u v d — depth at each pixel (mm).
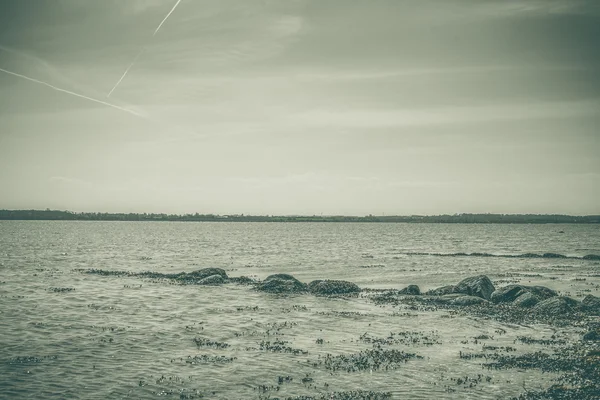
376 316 31906
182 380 19438
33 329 26953
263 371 20531
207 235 182500
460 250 101750
